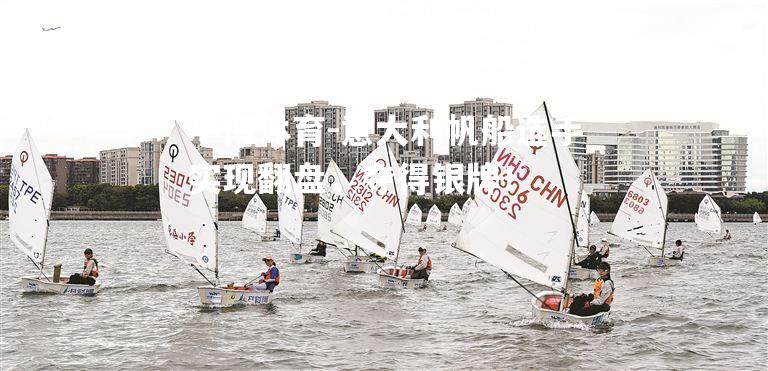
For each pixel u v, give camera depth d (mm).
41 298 42562
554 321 34375
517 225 34188
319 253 70688
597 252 55688
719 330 34000
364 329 34281
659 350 29625
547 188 33438
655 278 57031
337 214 53406
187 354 29188
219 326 34750
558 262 33281
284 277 55594
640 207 68312
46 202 43812
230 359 28469
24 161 44188
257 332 33469
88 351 29734
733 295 46125
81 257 78375
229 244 105188
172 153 40656
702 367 27141
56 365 27531
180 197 40562
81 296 43969
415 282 49156
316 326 35000
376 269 59344
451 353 29391
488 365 27438
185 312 38531
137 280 53781
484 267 66250
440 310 39812
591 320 33781
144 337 32281
